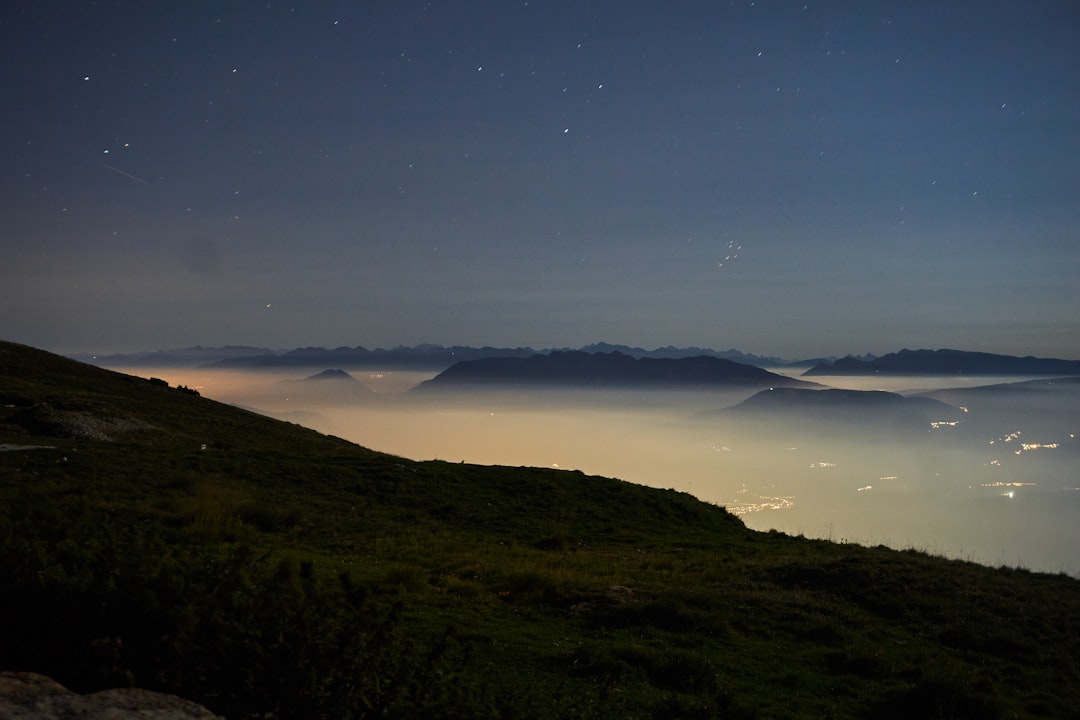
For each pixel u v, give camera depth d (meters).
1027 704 14.24
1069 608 19.86
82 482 25.31
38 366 55.78
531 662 12.20
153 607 6.43
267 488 30.41
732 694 12.51
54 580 6.72
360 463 36.81
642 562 23.92
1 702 5.23
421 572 18.17
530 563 21.77
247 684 6.09
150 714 5.41
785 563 23.20
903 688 13.95
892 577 21.33
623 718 10.06
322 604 6.98
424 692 6.74
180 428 45.09
